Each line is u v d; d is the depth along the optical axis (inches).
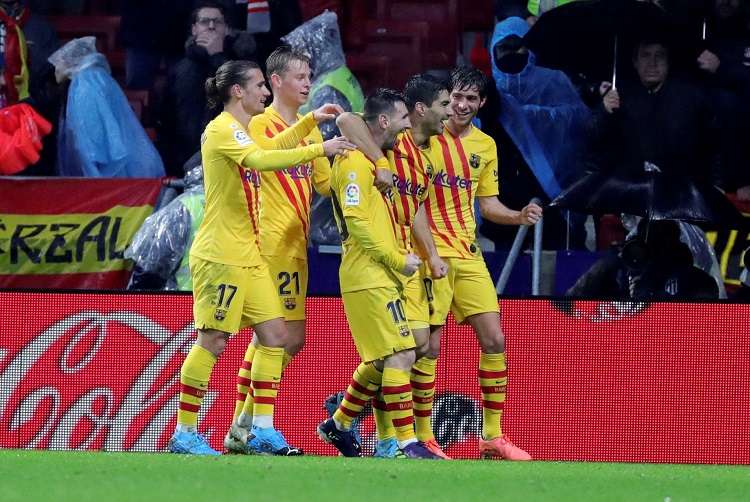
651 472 778.8
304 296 909.8
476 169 930.7
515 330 979.9
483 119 1231.5
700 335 984.3
